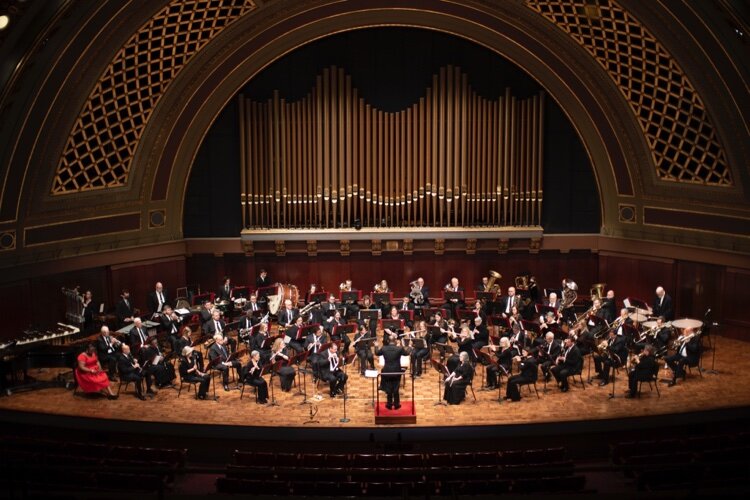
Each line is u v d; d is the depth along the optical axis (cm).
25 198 2216
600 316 2255
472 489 1439
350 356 2048
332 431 1734
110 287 2461
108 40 2141
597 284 2411
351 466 1559
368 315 2162
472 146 2584
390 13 2467
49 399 1973
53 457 1473
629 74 2356
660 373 2102
